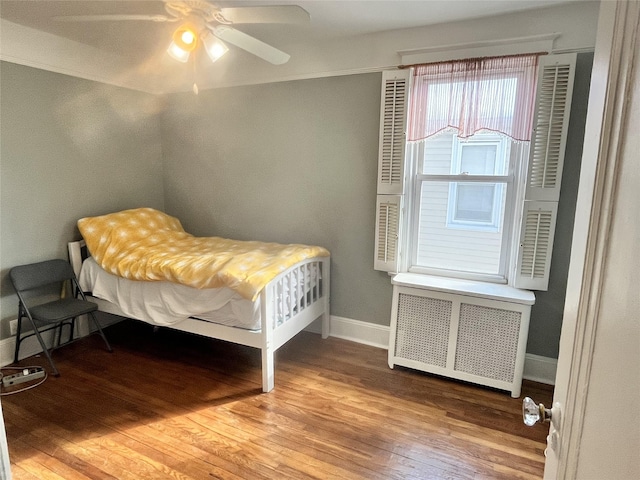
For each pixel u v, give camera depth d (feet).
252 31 9.36
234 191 12.17
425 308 9.04
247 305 8.29
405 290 9.17
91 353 10.28
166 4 5.90
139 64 11.91
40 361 9.83
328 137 10.54
